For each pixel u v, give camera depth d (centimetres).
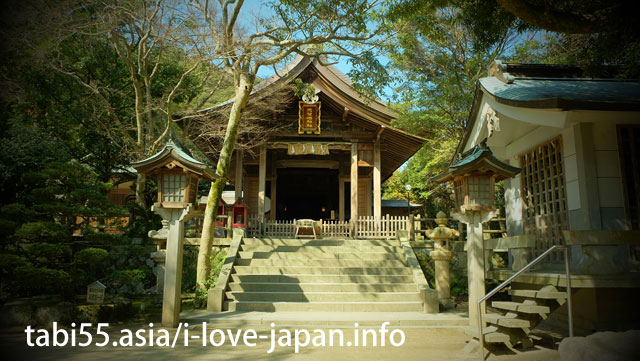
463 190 695
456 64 1574
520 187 898
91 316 726
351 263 1049
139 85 1298
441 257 906
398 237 1188
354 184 1480
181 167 707
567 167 699
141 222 1286
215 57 1078
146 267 1188
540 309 536
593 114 611
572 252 649
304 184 2178
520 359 499
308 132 1491
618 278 552
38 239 771
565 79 831
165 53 1402
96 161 1484
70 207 779
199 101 1702
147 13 1149
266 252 1087
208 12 1121
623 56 729
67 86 1333
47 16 881
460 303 1016
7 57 920
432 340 631
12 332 655
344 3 965
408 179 2686
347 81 1560
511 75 877
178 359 505
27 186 950
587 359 394
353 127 1523
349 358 515
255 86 1373
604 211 634
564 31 551
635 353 376
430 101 1504
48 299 836
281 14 1027
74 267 818
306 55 1105
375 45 1097
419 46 1506
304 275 977
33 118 1328
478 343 553
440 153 1914
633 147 655
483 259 671
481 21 728
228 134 1062
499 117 807
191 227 1459
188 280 1153
